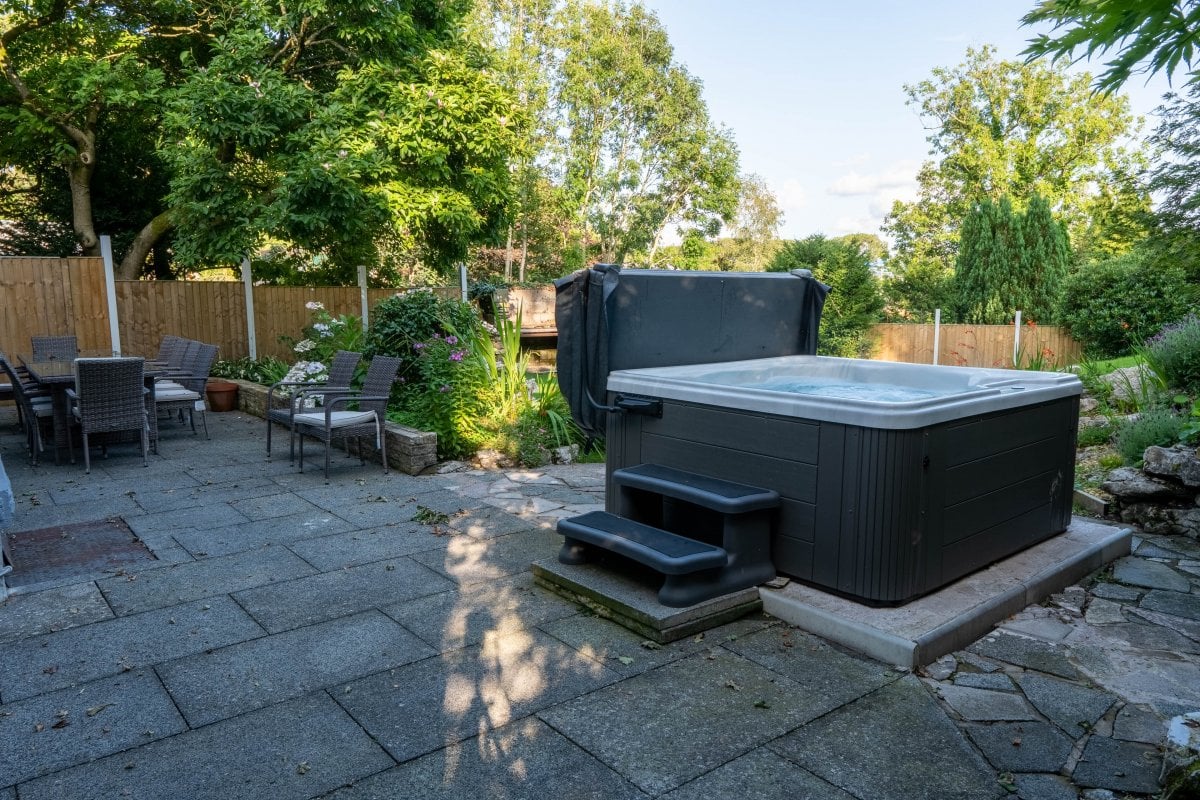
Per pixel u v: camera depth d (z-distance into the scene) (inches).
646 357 167.9
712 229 1159.0
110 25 450.0
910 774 81.5
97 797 76.0
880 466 114.2
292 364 414.9
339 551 153.5
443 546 156.9
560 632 116.1
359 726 89.5
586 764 82.6
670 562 113.7
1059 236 663.1
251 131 350.3
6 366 241.4
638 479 137.3
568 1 1007.0
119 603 126.1
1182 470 168.2
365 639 113.0
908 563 116.6
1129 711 94.7
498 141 398.6
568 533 131.5
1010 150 1023.6
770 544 129.7
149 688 98.1
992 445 131.7
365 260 537.6
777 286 195.3
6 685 98.7
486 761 82.8
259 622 119.0
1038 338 532.4
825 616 115.2
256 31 370.9
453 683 100.1
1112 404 270.7
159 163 500.4
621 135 1093.8
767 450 129.3
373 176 367.2
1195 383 247.8
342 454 251.8
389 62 396.5
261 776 79.7
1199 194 257.6
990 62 1029.8
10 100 433.7
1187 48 56.9
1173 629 119.4
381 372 226.8
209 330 389.1
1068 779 80.8
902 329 597.3
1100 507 183.8
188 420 316.5
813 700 96.9
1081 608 128.4
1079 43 60.4
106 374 219.1
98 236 514.6
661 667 105.4
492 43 956.6
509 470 229.9
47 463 234.5
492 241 448.1
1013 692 99.6
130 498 193.6
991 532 134.6
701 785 79.2
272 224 353.1
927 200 1107.3
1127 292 479.8
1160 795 77.0
